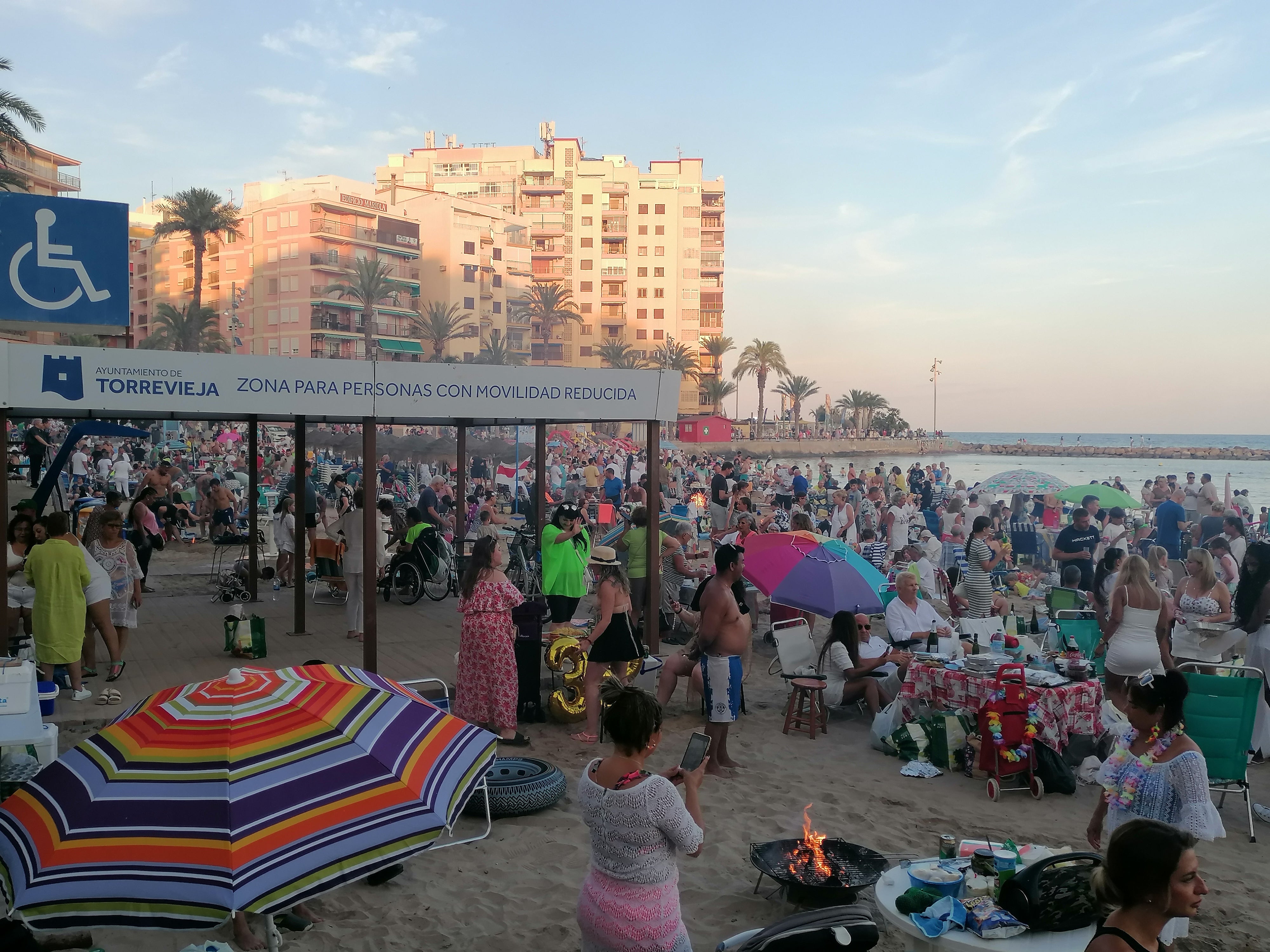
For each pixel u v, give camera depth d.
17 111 32.50
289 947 4.43
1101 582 9.24
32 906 2.35
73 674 7.89
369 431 8.58
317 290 75.25
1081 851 5.20
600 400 9.45
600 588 7.65
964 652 8.45
